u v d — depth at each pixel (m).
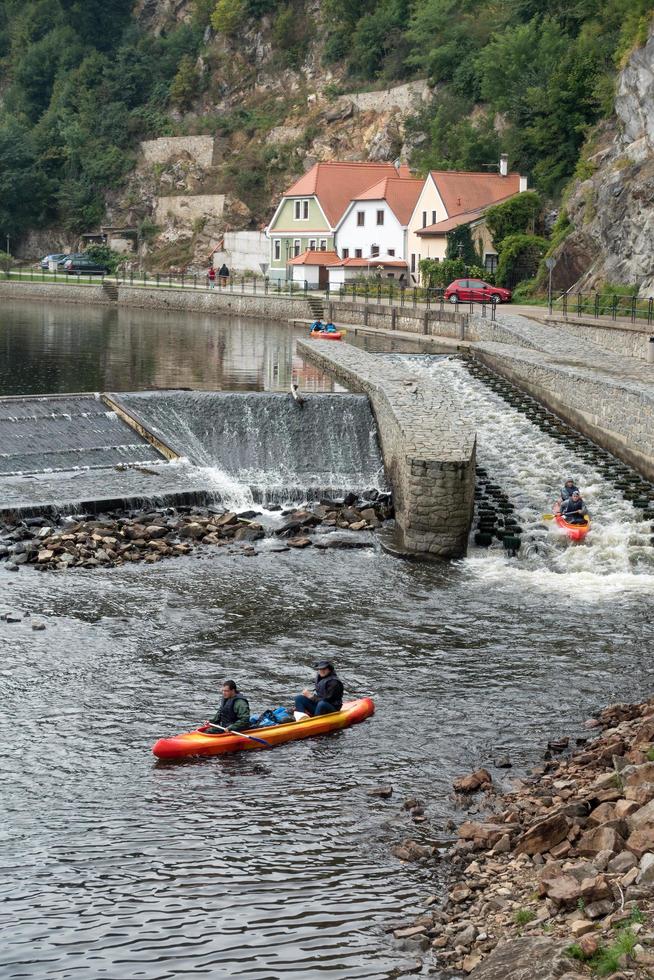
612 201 77.38
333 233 116.38
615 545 34.28
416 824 18.50
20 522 33.91
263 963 14.74
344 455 43.97
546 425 47.34
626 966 12.78
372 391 45.22
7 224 163.50
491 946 14.58
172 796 19.55
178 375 57.50
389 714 23.00
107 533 33.69
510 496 38.84
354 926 15.57
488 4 136.25
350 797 19.53
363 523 36.09
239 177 151.12
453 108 126.56
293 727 21.80
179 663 25.39
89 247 154.00
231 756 21.19
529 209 96.44
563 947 13.58
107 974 14.56
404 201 111.06
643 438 40.47
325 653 26.14
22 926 15.62
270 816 18.83
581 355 55.56
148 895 16.42
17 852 17.59
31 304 115.25
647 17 79.94
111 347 70.62
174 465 40.66
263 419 44.47
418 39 141.00
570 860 16.23
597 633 27.64
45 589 29.62
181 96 169.50
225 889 16.56
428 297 81.69
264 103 163.38
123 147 167.25
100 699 23.44
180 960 14.84
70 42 183.62
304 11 166.12
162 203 155.25
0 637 26.39
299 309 97.69
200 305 110.69
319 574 31.72
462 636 27.34
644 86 77.75
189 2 182.38
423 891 16.47
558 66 104.12
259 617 28.31
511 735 22.05
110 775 20.31
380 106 147.62
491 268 98.56
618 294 72.38
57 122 172.75
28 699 23.28
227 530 34.78
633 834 15.89
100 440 41.88
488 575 32.06
